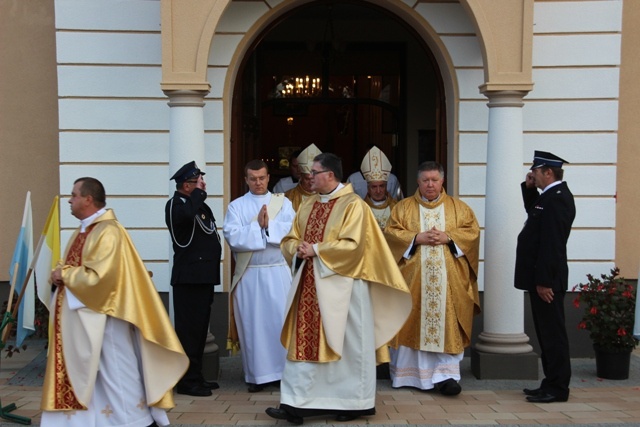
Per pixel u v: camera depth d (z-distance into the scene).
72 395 5.57
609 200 8.52
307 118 11.73
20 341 6.86
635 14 8.90
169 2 7.29
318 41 11.30
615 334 7.57
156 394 5.71
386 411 6.59
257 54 9.93
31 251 6.75
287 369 6.22
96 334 5.50
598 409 6.65
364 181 9.20
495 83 7.39
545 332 6.83
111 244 5.61
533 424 6.23
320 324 6.14
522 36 7.38
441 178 7.38
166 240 8.49
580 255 8.55
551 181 6.78
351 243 6.07
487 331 7.71
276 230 7.20
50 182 9.20
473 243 7.34
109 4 8.40
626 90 8.93
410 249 7.26
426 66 11.55
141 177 8.48
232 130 8.72
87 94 8.42
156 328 5.68
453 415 6.48
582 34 8.45
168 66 7.33
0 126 9.16
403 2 8.41
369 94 11.59
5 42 9.10
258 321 7.21
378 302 6.42
